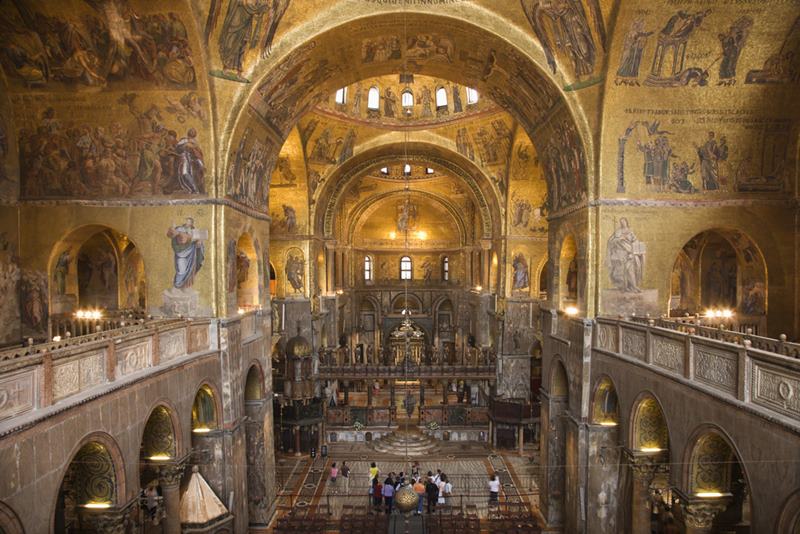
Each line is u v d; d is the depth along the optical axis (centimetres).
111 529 1166
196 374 1614
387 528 1975
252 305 2195
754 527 977
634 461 1511
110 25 1527
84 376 1070
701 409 1155
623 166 1761
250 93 1758
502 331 3494
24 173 1777
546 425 2247
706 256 2477
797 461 861
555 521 2162
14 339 1769
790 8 1478
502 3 1764
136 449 1252
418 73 2389
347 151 3434
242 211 1967
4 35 1539
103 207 1772
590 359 1808
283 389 3362
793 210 1766
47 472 933
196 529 1638
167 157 1756
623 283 1778
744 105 1694
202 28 1599
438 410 3566
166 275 1775
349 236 4872
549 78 1792
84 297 2338
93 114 1727
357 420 3566
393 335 4875
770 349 1056
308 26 1770
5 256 1758
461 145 3381
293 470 2933
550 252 2245
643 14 1522
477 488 2655
